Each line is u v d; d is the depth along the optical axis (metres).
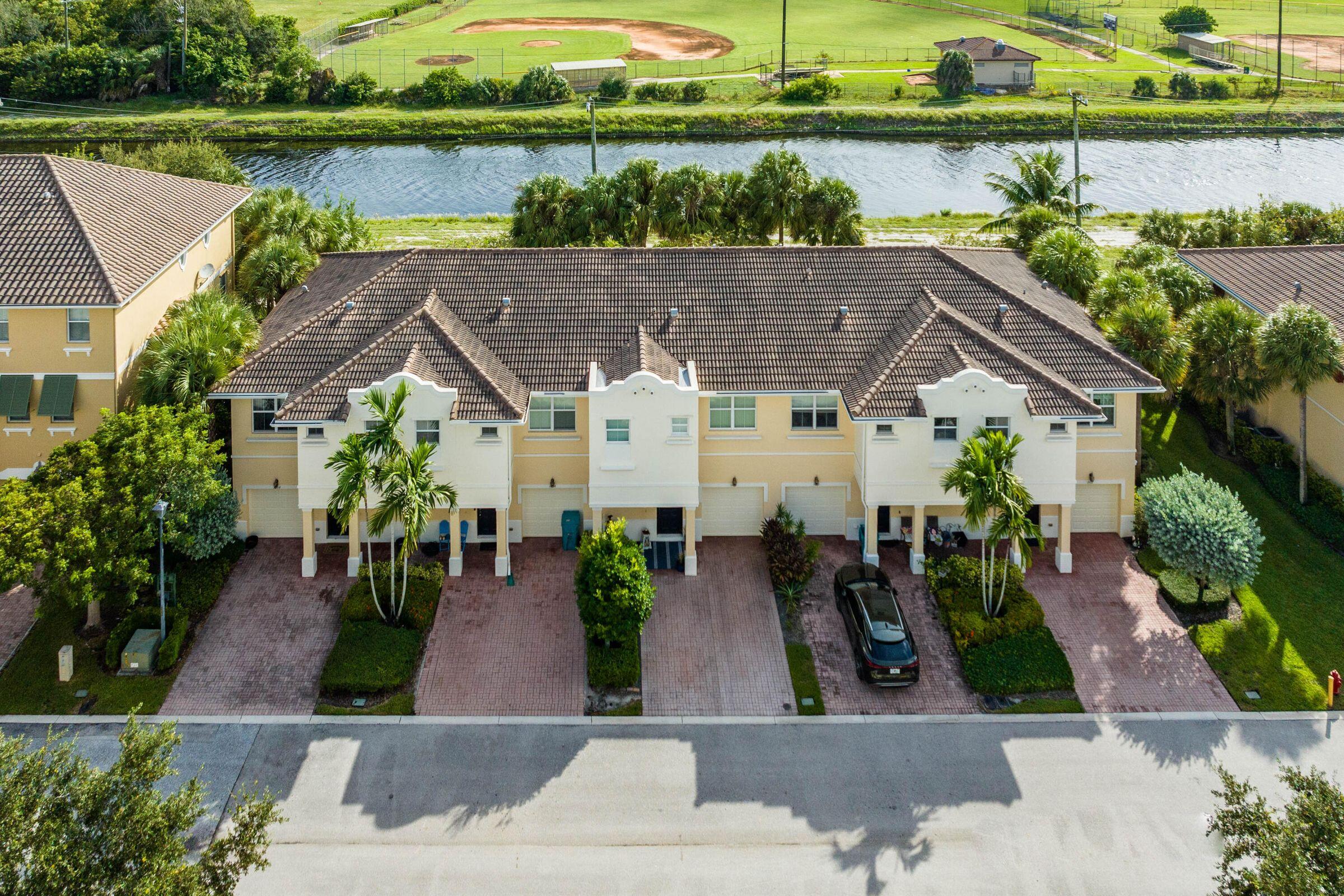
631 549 34.09
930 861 27.33
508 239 65.50
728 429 39.03
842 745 31.19
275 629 35.31
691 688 33.38
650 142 114.19
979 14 171.75
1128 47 153.00
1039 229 54.28
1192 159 105.12
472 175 97.62
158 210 44.12
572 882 26.67
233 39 129.25
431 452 34.50
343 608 35.19
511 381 37.69
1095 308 44.44
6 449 38.50
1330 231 58.47
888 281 42.09
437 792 29.34
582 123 116.25
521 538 39.94
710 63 139.00
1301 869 20.03
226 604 36.28
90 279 37.53
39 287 37.19
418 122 115.50
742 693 33.22
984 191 91.81
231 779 29.64
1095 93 128.62
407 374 35.75
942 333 39.06
